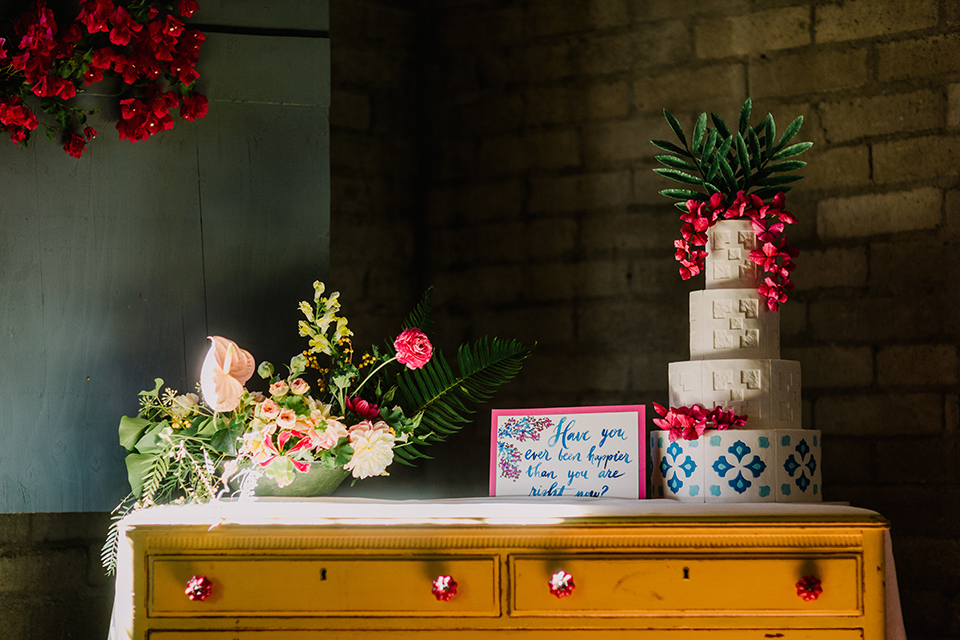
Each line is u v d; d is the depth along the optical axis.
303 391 1.82
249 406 1.85
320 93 2.29
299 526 1.67
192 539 1.68
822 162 2.55
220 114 2.24
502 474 1.98
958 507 2.35
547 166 2.85
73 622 2.43
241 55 2.25
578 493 1.91
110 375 2.14
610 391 2.71
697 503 1.72
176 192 2.21
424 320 2.34
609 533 1.65
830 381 2.50
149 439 1.92
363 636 1.67
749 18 2.66
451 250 2.96
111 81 2.17
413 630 1.66
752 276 1.93
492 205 2.91
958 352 2.38
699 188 2.68
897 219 2.46
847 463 2.46
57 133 2.16
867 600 1.63
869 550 1.64
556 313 2.80
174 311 2.18
